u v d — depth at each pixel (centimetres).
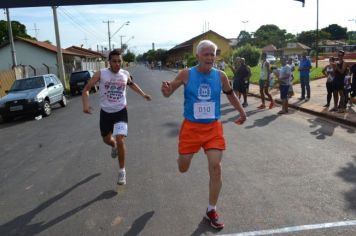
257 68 4509
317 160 682
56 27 2784
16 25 7275
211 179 437
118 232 436
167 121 1188
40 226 465
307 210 471
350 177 584
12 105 1470
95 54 7956
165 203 512
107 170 681
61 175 671
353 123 993
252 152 753
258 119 1145
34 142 1002
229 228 432
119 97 598
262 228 429
